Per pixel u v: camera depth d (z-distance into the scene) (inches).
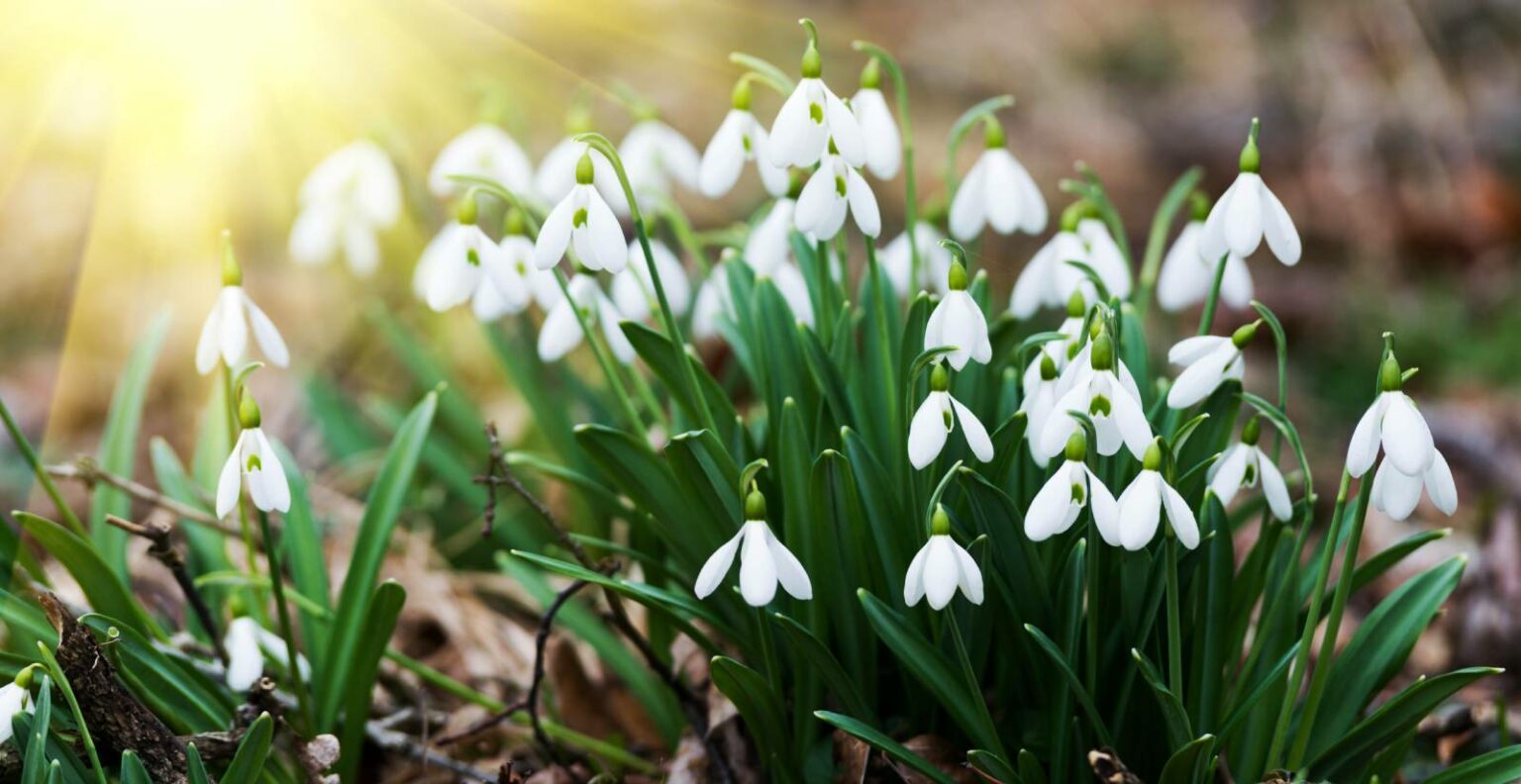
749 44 98.7
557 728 40.8
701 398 37.7
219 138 82.4
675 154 42.4
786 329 38.6
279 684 40.2
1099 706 37.4
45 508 51.9
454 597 44.9
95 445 60.2
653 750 42.1
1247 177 35.5
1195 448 37.3
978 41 99.8
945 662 36.5
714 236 42.1
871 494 36.9
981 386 38.4
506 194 39.0
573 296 39.9
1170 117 95.1
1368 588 47.6
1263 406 36.2
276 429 55.8
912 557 37.5
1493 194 82.4
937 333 35.5
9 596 37.6
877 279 37.8
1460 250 80.6
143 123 82.6
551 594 42.3
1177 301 39.5
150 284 73.8
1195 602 36.7
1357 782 37.0
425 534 47.3
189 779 35.6
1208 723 37.0
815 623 37.6
